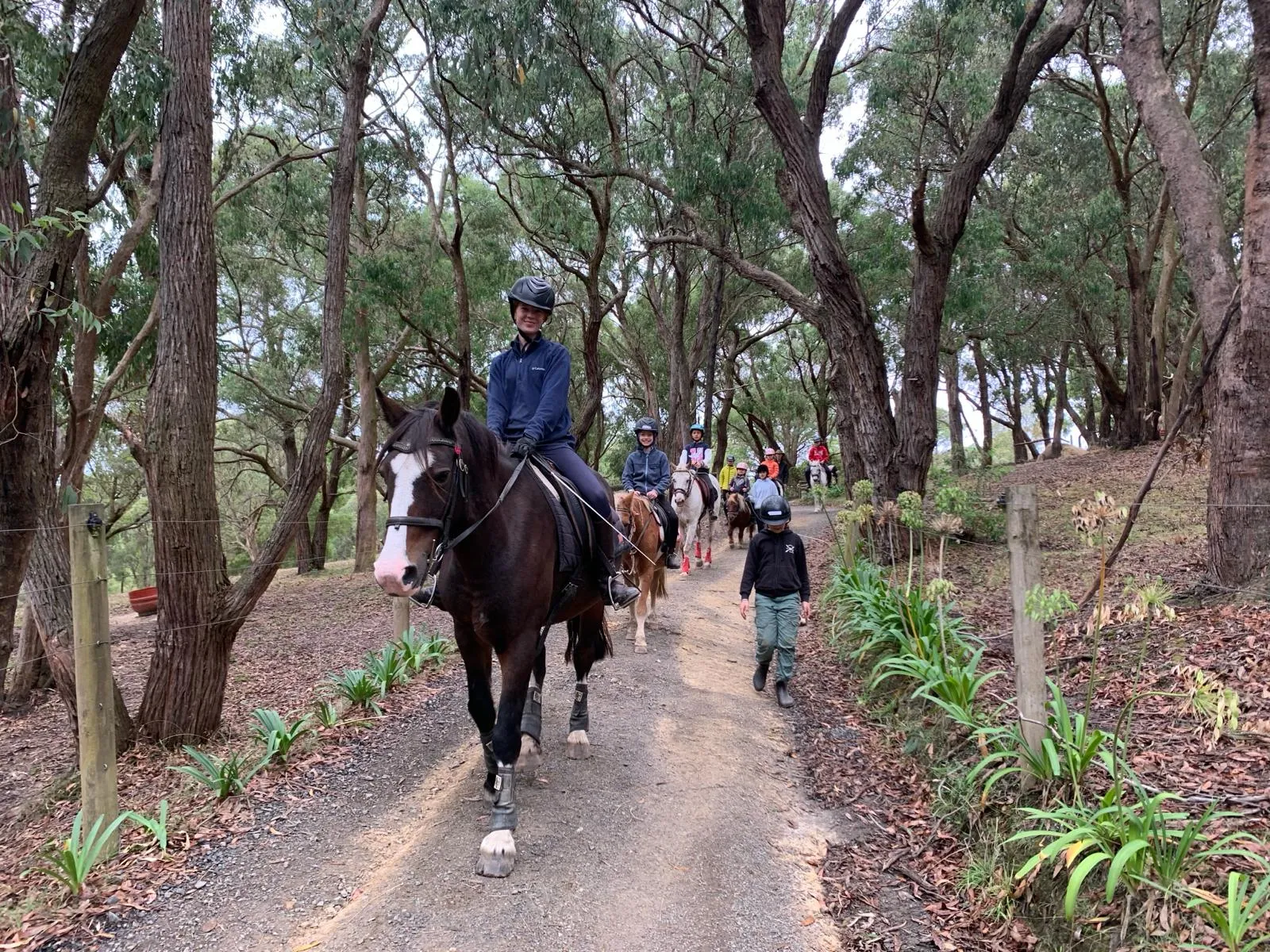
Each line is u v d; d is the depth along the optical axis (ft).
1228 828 11.41
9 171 18.60
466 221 70.33
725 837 14.08
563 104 48.32
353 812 14.85
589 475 15.53
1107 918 10.27
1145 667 18.37
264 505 90.12
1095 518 12.57
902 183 72.59
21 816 18.07
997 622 25.63
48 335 18.33
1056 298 78.13
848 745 19.21
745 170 45.88
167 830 14.02
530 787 15.58
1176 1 58.95
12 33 21.83
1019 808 12.47
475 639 13.47
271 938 11.09
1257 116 20.72
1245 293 21.01
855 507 34.30
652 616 32.53
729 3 58.80
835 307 39.34
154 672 19.30
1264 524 20.90
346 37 33.06
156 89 23.68
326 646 35.50
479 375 80.38
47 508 18.80
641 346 96.73
